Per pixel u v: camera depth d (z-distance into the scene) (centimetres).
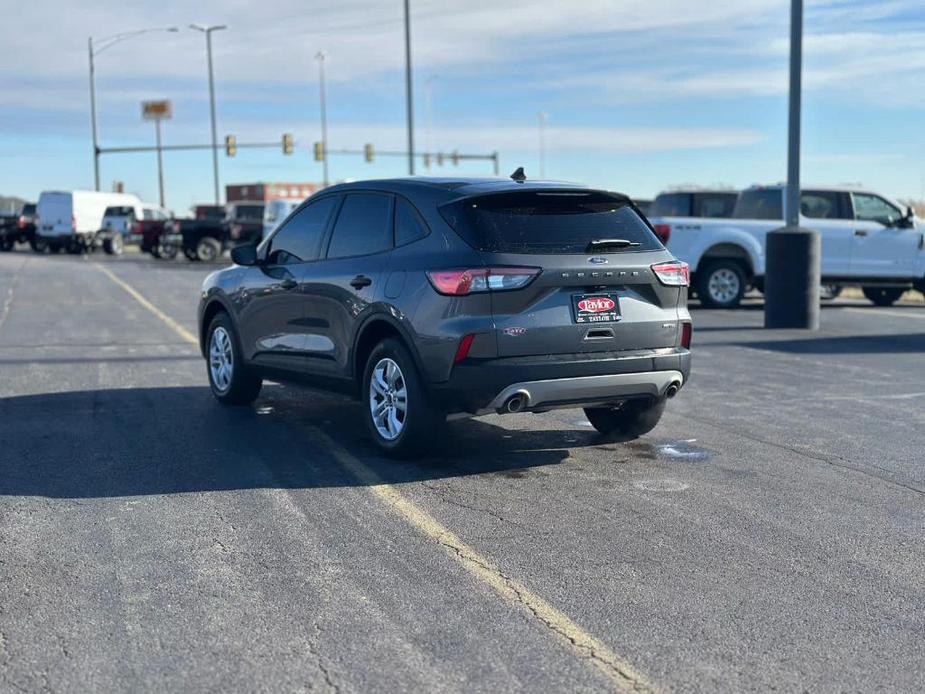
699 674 383
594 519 571
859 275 1788
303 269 771
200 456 710
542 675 382
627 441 762
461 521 566
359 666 390
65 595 459
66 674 384
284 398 940
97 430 796
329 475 660
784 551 520
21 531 546
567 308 641
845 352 1240
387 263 684
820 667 390
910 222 1795
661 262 674
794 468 686
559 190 659
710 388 988
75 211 4481
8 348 1288
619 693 368
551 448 739
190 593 461
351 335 714
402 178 719
